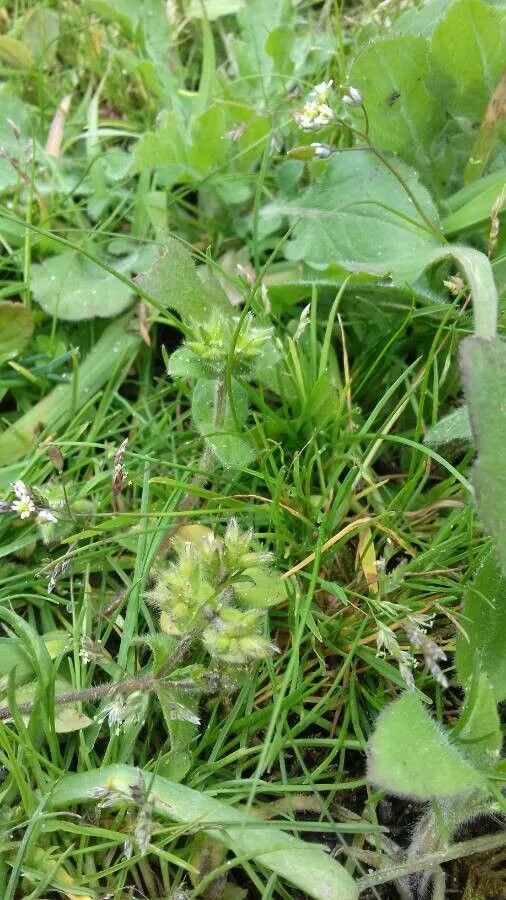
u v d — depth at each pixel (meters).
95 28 0.20
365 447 0.15
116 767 0.11
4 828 0.11
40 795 0.11
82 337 0.16
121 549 0.14
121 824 0.11
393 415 0.13
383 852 0.11
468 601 0.11
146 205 0.16
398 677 0.12
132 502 0.14
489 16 0.13
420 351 0.15
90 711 0.12
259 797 0.12
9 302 0.14
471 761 0.10
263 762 0.10
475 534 0.13
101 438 0.15
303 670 0.12
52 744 0.11
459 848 0.10
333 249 0.15
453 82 0.15
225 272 0.15
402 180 0.14
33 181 0.16
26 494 0.12
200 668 0.10
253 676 0.12
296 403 0.14
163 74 0.18
